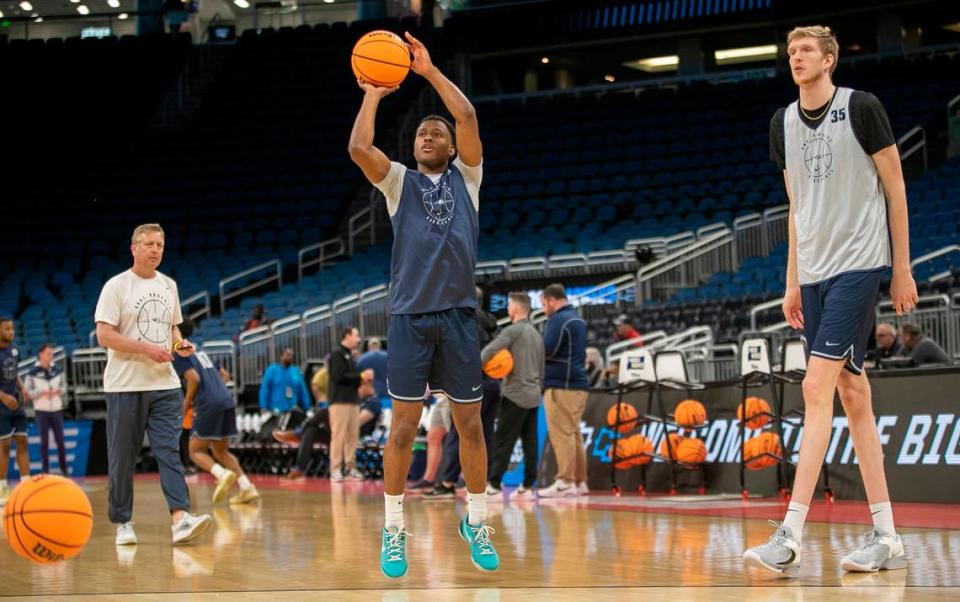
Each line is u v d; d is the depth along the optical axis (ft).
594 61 86.74
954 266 46.96
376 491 34.94
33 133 87.45
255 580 14.44
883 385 26.18
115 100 90.68
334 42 92.99
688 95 77.66
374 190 75.15
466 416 14.21
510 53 85.66
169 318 20.77
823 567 14.03
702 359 39.58
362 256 67.87
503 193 71.87
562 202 68.49
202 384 30.81
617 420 30.81
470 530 14.47
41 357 50.37
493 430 31.27
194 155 83.35
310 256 69.82
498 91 87.61
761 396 29.48
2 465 33.45
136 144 85.15
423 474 39.34
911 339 31.32
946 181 57.67
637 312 50.19
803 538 17.43
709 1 78.74
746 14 77.56
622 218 66.39
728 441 30.04
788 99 73.82
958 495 24.38
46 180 81.87
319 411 43.75
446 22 85.66
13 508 13.46
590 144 75.87
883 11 76.59
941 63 71.20
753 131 71.87
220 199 77.51
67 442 54.80
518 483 36.73
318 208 74.79
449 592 12.81
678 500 27.84
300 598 12.64
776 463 28.40
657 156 72.69
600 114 78.64
